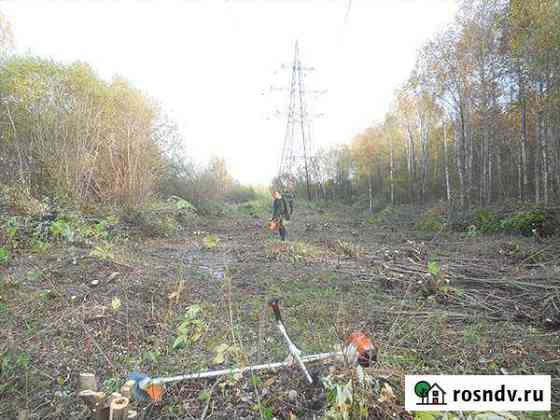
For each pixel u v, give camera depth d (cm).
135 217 858
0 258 427
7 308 326
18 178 805
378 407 194
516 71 1106
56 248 564
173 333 306
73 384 229
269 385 226
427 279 465
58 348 270
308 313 363
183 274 501
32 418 194
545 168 1019
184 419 198
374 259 666
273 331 319
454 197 1454
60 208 732
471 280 501
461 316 367
